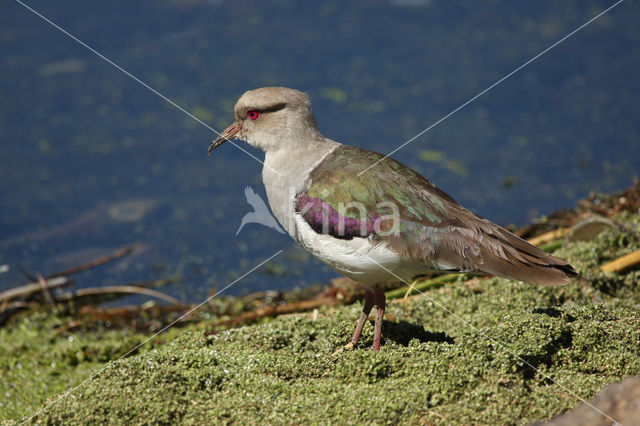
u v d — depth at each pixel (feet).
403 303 33.42
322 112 54.54
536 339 24.70
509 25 64.44
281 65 59.57
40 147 52.95
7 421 24.63
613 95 56.39
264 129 30.86
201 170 52.06
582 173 49.42
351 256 27.30
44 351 35.63
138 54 60.29
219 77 57.52
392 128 53.26
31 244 45.75
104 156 52.49
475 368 23.29
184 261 44.78
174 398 23.02
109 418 22.00
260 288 42.37
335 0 68.33
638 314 27.22
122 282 43.09
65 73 59.11
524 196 47.85
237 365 25.40
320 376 25.21
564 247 37.50
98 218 47.85
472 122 54.49
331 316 31.76
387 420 21.65
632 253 34.42
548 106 55.77
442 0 68.28
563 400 22.07
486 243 26.84
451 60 60.23
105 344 35.58
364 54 61.16
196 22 64.90
